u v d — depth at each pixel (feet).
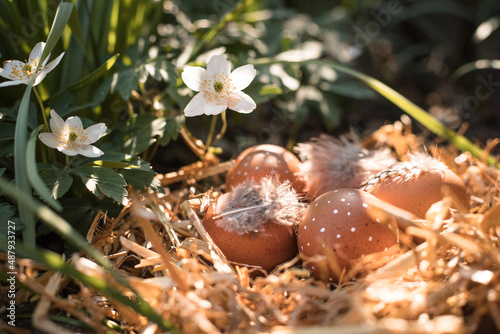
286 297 0.92
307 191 1.06
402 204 0.97
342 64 1.70
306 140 1.62
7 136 0.98
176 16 1.52
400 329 0.73
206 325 0.78
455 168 1.17
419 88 2.02
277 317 0.83
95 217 1.00
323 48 1.63
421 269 0.88
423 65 2.15
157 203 1.07
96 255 0.77
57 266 0.76
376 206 0.89
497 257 0.83
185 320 0.80
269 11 1.67
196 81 0.97
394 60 2.14
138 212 0.82
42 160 1.07
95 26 1.19
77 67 1.16
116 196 0.93
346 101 1.85
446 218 0.98
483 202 1.06
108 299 0.88
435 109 1.85
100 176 0.95
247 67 0.98
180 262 0.90
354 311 0.78
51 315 0.86
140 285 0.84
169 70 1.11
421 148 1.29
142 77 1.09
